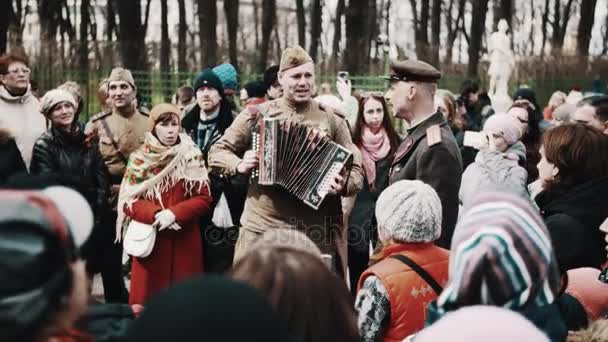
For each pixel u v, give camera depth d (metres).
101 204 8.50
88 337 2.58
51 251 2.41
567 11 58.97
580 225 5.02
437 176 6.61
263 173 6.69
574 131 5.43
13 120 9.14
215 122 8.92
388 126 8.61
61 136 8.35
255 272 2.79
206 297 1.93
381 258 4.75
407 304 4.50
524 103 8.93
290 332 2.71
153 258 7.76
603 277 4.82
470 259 2.97
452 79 34.03
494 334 2.18
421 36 53.84
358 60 38.06
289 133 6.71
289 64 6.91
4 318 2.34
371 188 8.52
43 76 28.16
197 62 38.31
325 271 2.82
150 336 1.90
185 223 7.77
